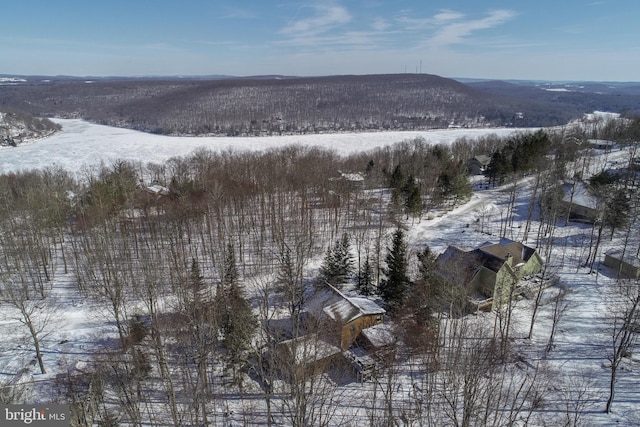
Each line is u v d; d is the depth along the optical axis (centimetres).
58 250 6762
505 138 16462
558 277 5391
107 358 3834
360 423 3164
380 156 13238
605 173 8119
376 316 4259
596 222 6831
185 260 5562
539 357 3922
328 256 5578
